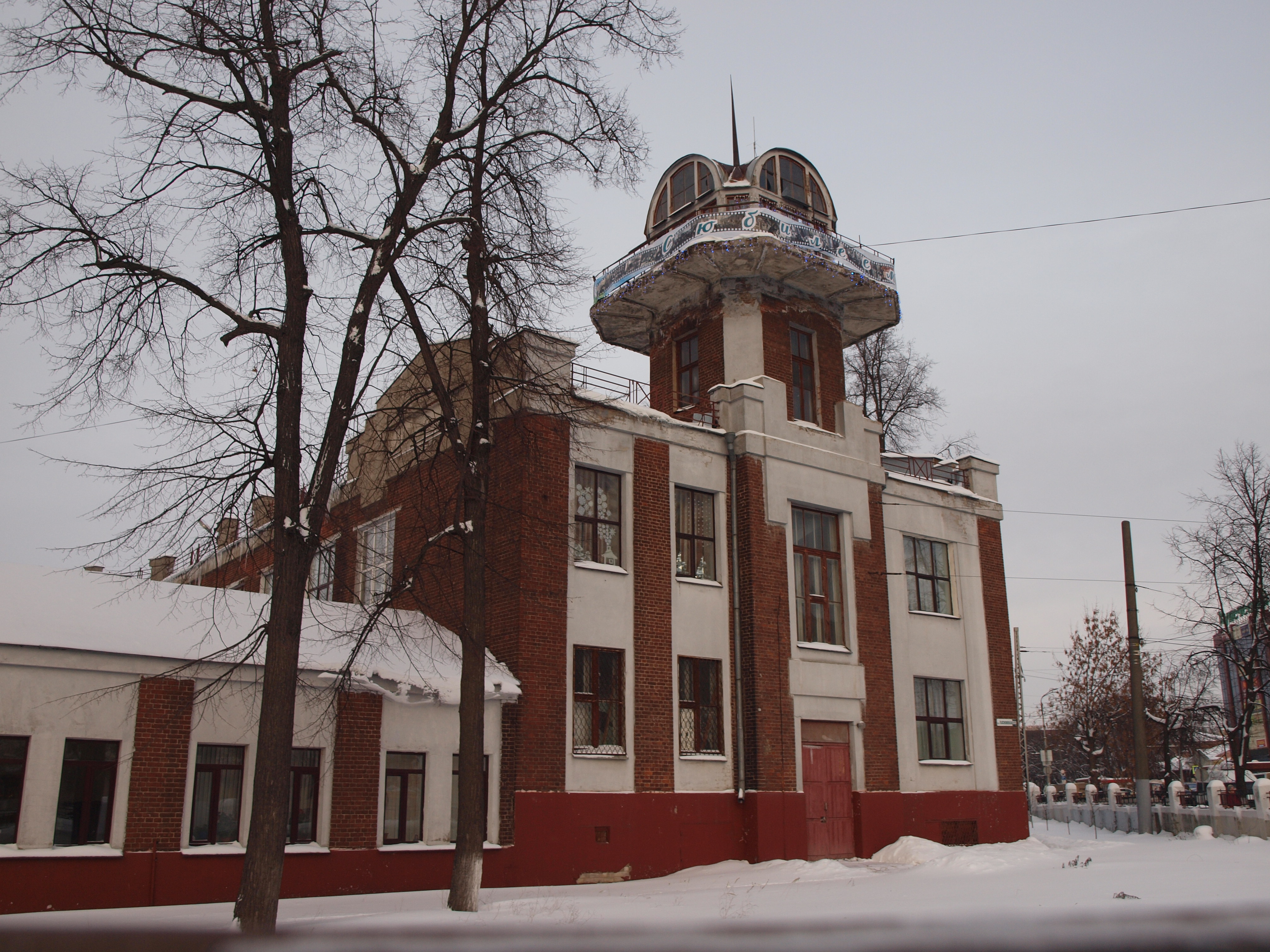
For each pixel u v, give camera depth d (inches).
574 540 848.9
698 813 857.5
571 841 779.4
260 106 571.5
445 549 902.4
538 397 737.0
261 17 585.9
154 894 600.4
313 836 683.4
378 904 618.8
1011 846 1000.9
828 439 1034.1
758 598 925.8
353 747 701.9
